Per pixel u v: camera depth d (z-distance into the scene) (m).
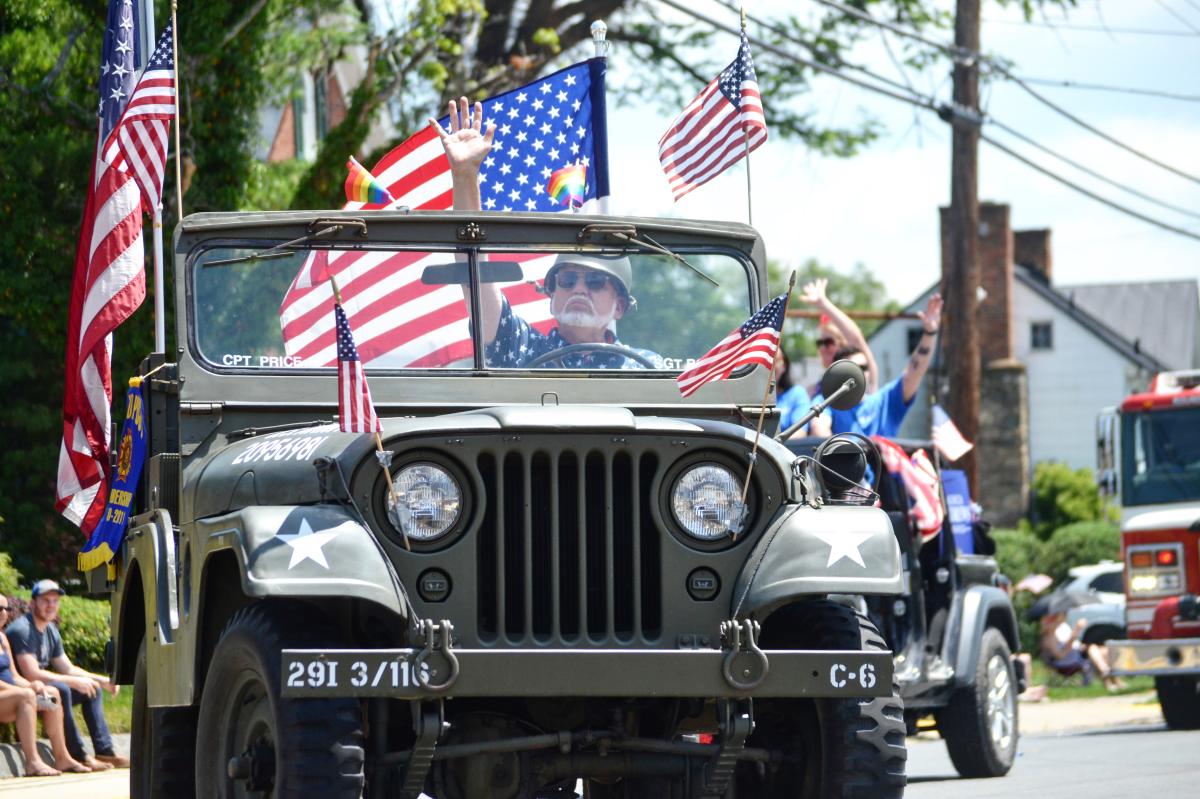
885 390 21.17
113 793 19.53
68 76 31.66
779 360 19.97
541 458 11.02
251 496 11.37
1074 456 102.38
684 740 11.62
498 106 16.34
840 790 11.29
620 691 10.62
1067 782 20.36
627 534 11.15
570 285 13.02
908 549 20.75
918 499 21.22
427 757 10.63
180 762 13.24
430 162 15.74
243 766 10.93
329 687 10.27
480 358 12.70
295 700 10.46
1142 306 114.38
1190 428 33.50
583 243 13.11
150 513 13.03
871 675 10.99
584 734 11.35
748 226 13.52
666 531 11.12
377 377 12.47
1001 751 21.69
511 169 16.25
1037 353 103.25
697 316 13.24
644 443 11.11
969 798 18.55
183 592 12.02
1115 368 101.88
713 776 11.21
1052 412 102.75
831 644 11.43
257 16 32.81
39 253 31.02
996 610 22.41
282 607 11.05
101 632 26.66
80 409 17.94
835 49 48.09
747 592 11.01
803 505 11.38
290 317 12.65
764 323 11.90
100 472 18.02
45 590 23.36
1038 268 107.31
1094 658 43.25
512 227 12.99
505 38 48.62
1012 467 94.31
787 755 11.88
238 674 11.15
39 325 31.12
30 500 31.66
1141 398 33.88
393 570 10.59
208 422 12.40
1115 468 33.94
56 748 22.50
